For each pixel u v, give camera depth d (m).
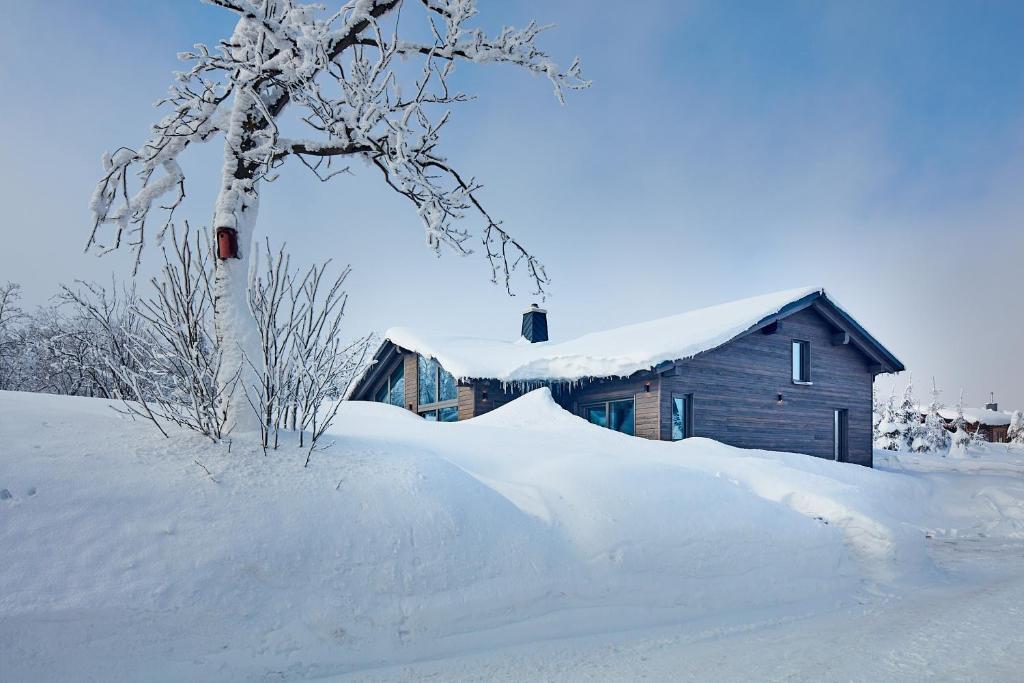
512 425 11.20
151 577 3.25
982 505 11.68
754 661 3.62
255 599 3.42
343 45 5.57
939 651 3.78
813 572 5.66
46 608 2.94
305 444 4.90
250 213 5.32
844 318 17.72
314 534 3.81
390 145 5.48
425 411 20.20
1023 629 4.31
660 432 14.74
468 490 4.68
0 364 15.75
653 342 16.36
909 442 31.12
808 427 17.33
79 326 10.52
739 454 11.50
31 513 3.31
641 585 4.67
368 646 3.52
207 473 4.04
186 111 5.41
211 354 4.64
